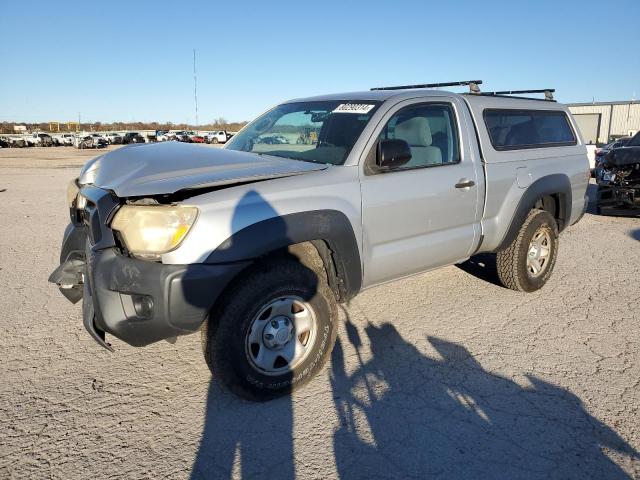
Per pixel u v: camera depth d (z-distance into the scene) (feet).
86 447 8.61
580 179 17.44
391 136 11.96
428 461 8.35
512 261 15.58
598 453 8.56
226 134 208.13
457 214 13.25
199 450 8.59
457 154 13.52
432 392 10.41
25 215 31.32
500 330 13.46
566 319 14.23
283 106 14.97
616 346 12.55
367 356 11.96
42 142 215.10
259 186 9.70
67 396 10.17
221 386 10.36
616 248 22.99
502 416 9.59
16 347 12.30
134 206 8.86
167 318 8.71
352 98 13.17
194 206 8.82
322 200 10.29
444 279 17.66
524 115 15.89
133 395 10.25
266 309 9.78
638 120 138.31
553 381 10.85
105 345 9.71
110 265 9.02
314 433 9.07
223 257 8.92
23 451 8.47
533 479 7.96
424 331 13.35
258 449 8.63
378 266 11.73
